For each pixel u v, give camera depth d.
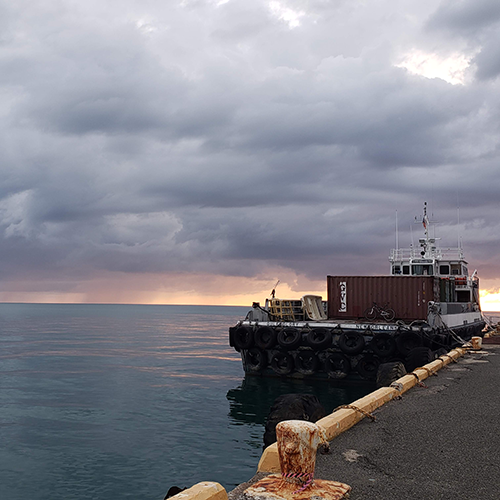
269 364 27.70
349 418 8.09
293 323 27.12
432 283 27.78
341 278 29.89
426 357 22.66
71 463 13.93
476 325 37.97
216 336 80.50
